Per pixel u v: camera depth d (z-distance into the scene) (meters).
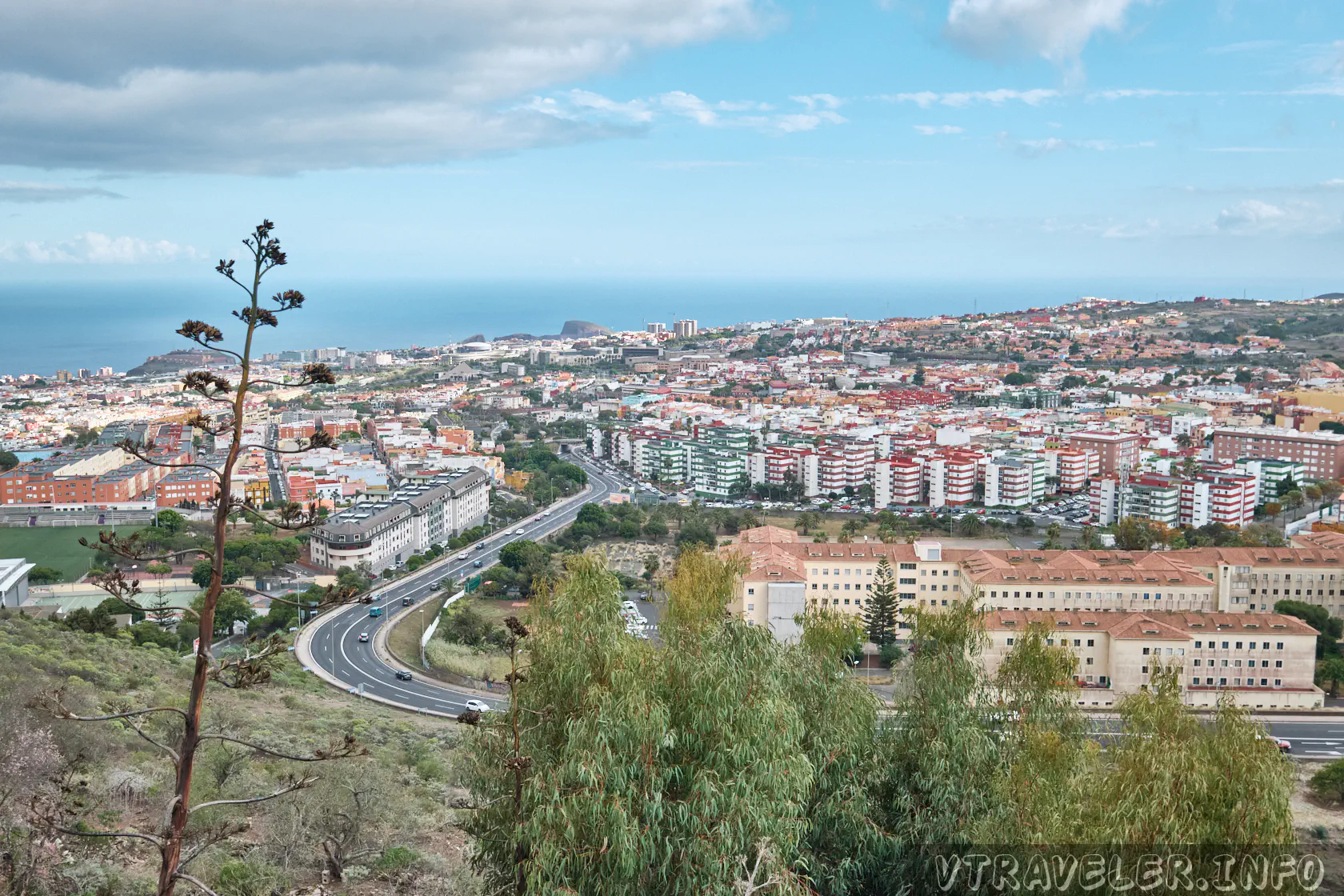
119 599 48.50
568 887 62.44
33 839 72.12
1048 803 75.25
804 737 85.62
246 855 85.06
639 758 67.00
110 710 115.25
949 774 86.50
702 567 93.31
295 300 48.31
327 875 87.00
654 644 90.75
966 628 96.69
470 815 75.44
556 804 64.50
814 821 83.75
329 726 145.00
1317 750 181.88
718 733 70.06
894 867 84.88
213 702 142.88
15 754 77.75
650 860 66.19
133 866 78.38
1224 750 70.19
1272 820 66.31
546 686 71.31
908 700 93.62
